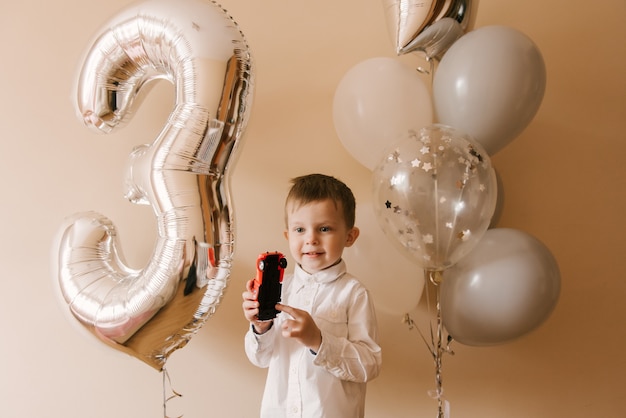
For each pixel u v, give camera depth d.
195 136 0.98
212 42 0.99
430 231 1.01
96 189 1.33
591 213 1.39
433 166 1.00
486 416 1.38
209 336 1.35
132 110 1.12
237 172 1.36
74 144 1.33
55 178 1.32
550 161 1.38
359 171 1.36
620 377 1.39
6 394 1.32
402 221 1.02
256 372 1.35
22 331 1.32
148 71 1.08
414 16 1.06
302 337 0.97
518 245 1.08
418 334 1.36
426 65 1.35
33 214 1.32
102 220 1.11
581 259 1.39
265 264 0.95
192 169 0.98
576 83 1.38
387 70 1.14
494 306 1.06
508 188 1.38
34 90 1.32
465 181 1.00
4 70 1.32
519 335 1.10
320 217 1.04
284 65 1.35
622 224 1.39
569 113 1.38
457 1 1.07
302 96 1.36
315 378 1.04
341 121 1.17
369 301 1.09
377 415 1.38
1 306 1.32
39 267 1.32
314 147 1.36
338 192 1.07
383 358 1.37
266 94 1.35
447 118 1.11
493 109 1.05
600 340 1.39
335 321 1.07
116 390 1.34
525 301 1.05
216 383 1.35
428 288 1.36
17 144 1.32
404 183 1.00
